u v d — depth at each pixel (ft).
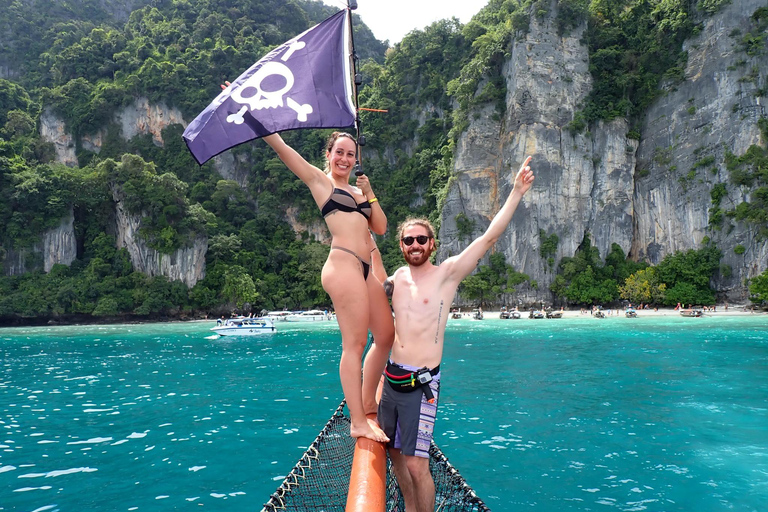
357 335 11.15
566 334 117.91
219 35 346.13
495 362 74.02
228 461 31.91
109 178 249.96
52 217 238.07
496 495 25.98
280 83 12.71
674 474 28.40
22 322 219.82
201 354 95.45
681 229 225.35
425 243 11.91
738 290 200.75
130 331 170.91
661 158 233.55
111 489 27.43
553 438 35.55
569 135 239.09
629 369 64.90
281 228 296.30
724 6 222.48
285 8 391.04
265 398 51.72
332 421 16.46
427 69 315.78
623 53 244.01
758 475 27.99
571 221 234.99
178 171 306.55
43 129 297.53
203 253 252.42
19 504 25.50
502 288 226.79
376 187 311.06
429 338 11.47
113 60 327.67
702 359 72.08
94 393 56.18
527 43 242.37
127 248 247.29
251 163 319.68
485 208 251.60
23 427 41.01
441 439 35.73
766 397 46.98
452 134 266.36
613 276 229.86
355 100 13.16
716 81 222.07
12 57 338.13
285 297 261.85
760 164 205.05
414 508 11.51
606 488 26.68
